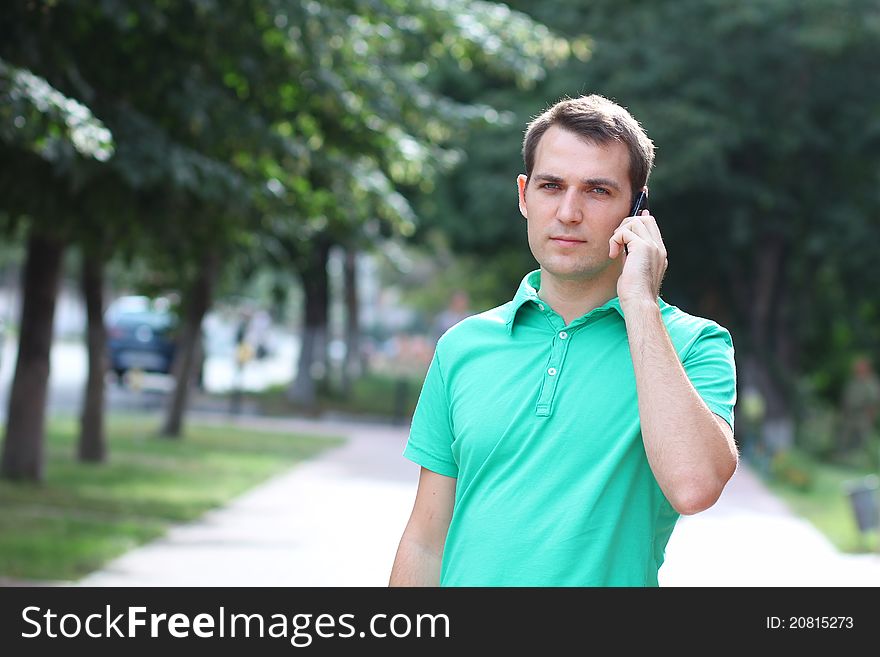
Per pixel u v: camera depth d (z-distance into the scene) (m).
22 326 17.86
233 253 17.44
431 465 3.87
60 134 9.60
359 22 13.55
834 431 38.22
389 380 51.34
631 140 3.70
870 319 42.12
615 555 3.54
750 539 16.50
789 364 38.28
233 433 29.58
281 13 11.70
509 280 38.09
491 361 3.73
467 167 33.84
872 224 34.97
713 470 3.36
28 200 12.18
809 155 34.75
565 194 3.67
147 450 23.98
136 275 24.58
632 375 3.60
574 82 32.09
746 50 32.53
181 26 11.75
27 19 10.89
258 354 51.06
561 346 3.67
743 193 33.62
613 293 3.74
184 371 26.83
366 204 16.16
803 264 37.16
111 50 11.93
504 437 3.62
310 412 36.94
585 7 32.69
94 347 21.22
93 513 15.57
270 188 13.73
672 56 31.75
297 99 13.44
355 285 44.19
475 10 14.41
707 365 3.65
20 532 13.45
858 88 34.00
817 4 31.98
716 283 38.06
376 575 12.20
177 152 11.76
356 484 20.92
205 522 15.71
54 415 30.84
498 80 33.97
